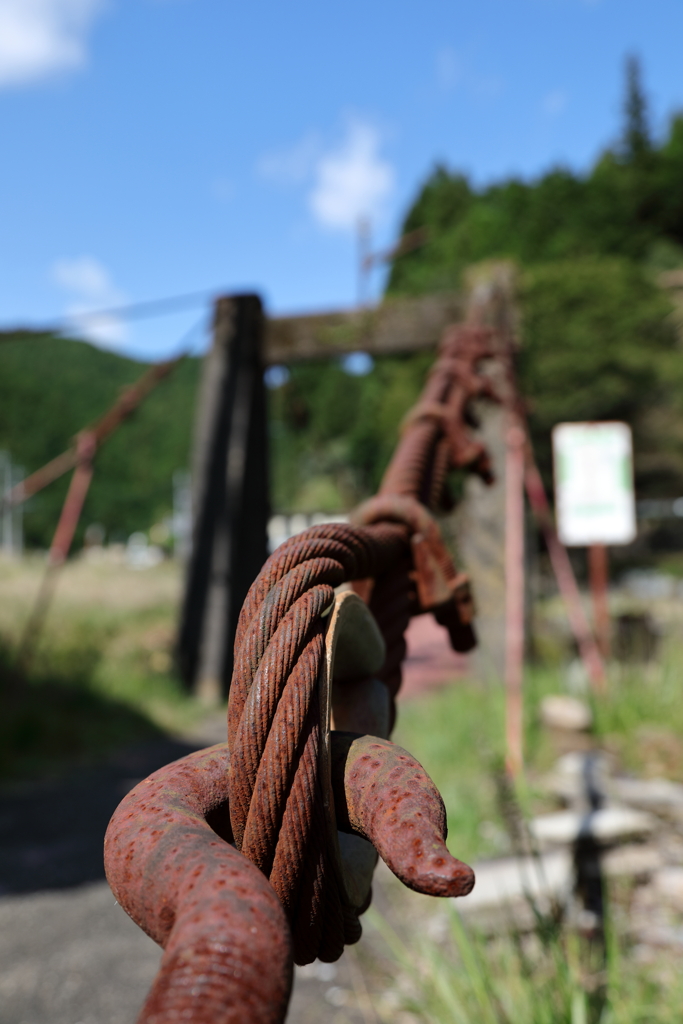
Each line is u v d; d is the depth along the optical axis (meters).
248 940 0.33
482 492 8.09
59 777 5.89
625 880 3.34
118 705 7.95
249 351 9.52
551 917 2.61
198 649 9.16
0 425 115.12
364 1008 2.58
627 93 58.88
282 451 52.91
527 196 42.69
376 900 3.42
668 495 30.45
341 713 0.73
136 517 102.94
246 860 0.40
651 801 4.22
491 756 4.68
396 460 1.63
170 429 117.19
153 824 0.44
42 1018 2.73
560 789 4.39
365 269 14.69
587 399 29.03
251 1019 0.31
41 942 3.29
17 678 7.33
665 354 30.67
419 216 56.78
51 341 148.62
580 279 30.64
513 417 5.84
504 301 8.77
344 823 0.53
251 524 9.51
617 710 5.68
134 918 0.40
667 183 51.53
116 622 11.97
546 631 9.48
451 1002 2.17
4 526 78.88
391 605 1.06
